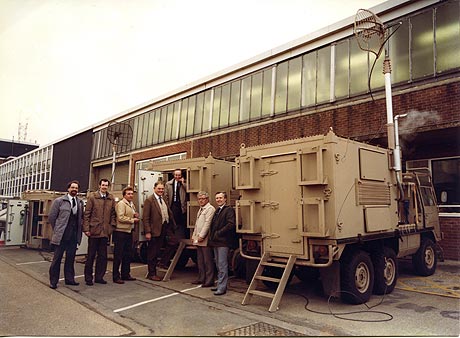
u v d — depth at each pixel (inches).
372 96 382.9
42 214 493.0
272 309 198.5
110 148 876.6
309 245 206.8
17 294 234.2
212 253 265.0
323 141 206.2
